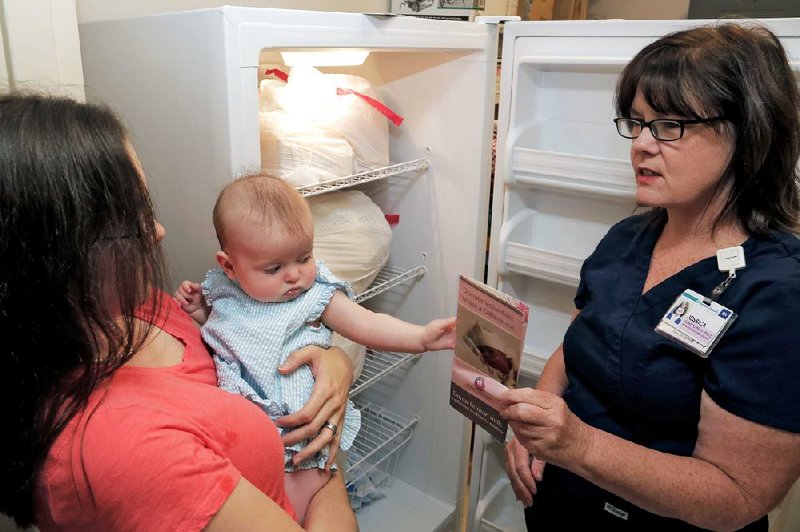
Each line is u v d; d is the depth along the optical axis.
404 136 1.62
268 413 0.99
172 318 0.97
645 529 1.05
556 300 1.65
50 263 0.61
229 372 0.97
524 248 1.49
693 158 0.91
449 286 1.65
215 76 1.00
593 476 0.92
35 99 0.66
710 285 0.94
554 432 0.88
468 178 1.54
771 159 0.90
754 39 0.90
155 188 1.20
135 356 0.79
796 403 0.82
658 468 0.89
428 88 1.55
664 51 0.94
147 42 1.11
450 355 1.71
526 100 1.47
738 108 0.87
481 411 0.97
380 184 1.71
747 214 0.94
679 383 0.94
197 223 1.13
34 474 0.63
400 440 1.89
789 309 0.83
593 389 1.10
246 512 0.66
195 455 0.65
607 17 2.87
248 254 1.00
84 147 0.63
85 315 0.64
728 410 0.86
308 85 1.33
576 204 1.54
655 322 0.99
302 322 1.07
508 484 1.88
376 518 1.78
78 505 0.63
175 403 0.71
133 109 1.20
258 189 1.00
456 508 1.84
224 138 1.02
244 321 1.03
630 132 1.03
